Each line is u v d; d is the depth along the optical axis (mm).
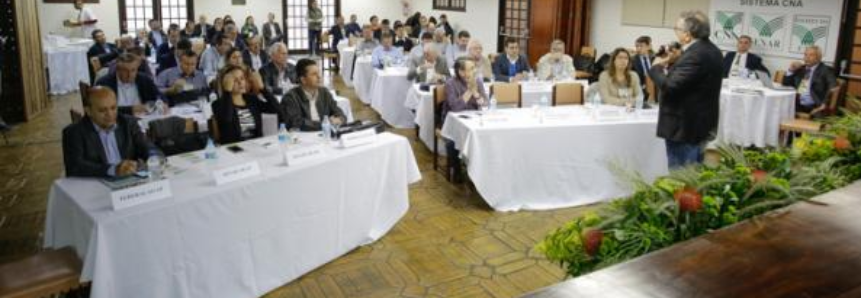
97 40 9477
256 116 4332
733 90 6527
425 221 4547
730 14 8234
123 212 2707
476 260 3893
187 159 3535
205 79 6062
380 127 4352
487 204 4895
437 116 5766
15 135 7199
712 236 1382
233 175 3178
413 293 3457
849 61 7195
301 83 4488
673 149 4457
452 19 13820
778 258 1266
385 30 12086
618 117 4992
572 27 10398
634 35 9562
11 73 7785
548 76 7215
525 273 3715
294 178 3418
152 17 13977
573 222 1939
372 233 4117
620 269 1209
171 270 2898
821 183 1965
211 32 12672
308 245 3609
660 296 1105
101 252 2611
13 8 7598
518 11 11648
